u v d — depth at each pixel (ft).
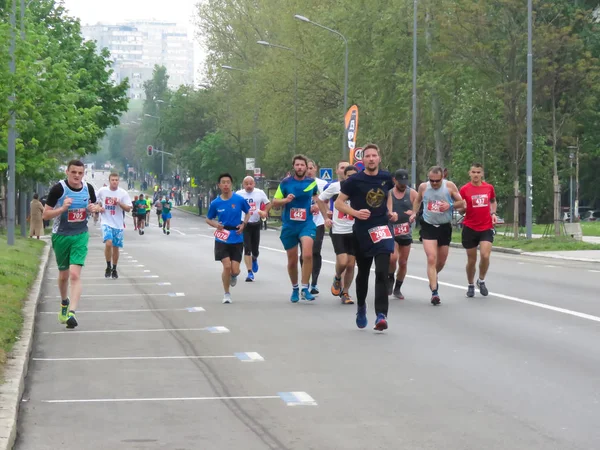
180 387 40.22
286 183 71.10
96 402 37.37
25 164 173.37
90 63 258.98
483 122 228.02
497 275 96.27
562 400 36.99
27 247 144.46
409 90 219.82
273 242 180.04
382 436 31.65
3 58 143.95
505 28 193.16
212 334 55.67
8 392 35.70
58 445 30.86
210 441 31.27
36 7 250.37
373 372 43.09
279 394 38.55
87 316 64.85
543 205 265.95
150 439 31.58
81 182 58.18
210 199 506.48
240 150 399.24
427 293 76.89
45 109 173.58
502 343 51.03
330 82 269.64
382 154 249.55
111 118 261.44
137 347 51.13
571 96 187.42
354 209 54.19
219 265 116.26
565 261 123.24
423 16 230.27
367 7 241.14
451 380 41.09
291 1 278.46
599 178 336.29
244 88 342.44
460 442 30.76
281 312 65.67
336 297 75.25
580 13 190.49
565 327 56.95
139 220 238.48
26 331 52.16
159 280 93.76
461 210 73.36
